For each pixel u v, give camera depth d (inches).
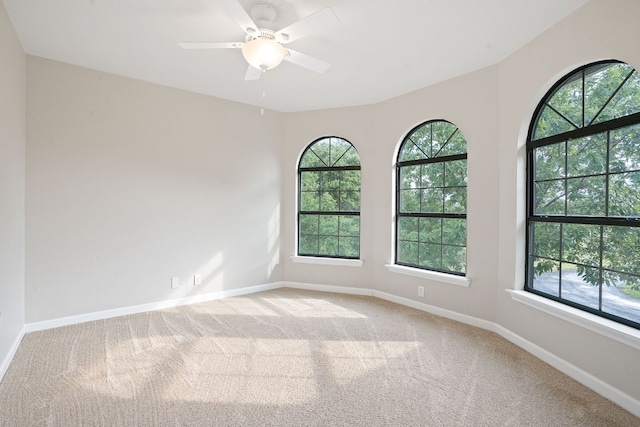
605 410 78.4
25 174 119.5
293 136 190.7
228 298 169.5
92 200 133.8
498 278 125.1
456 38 108.3
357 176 181.9
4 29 93.4
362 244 177.5
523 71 112.1
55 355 103.9
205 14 96.3
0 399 80.4
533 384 89.7
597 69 92.3
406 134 162.7
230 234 172.7
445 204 147.5
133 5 92.3
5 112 95.9
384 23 100.0
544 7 91.4
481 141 130.6
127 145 141.8
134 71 136.6
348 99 169.2
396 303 163.0
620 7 80.4
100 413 75.5
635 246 81.8
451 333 125.4
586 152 95.3
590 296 92.9
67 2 91.0
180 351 108.0
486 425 73.1
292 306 157.1
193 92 159.8
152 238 148.7
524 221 116.2
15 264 107.3
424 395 84.4
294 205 191.8
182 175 156.9
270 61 95.2
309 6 91.7
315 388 87.3
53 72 125.3
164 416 74.8
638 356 76.2
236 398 82.3
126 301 142.3
